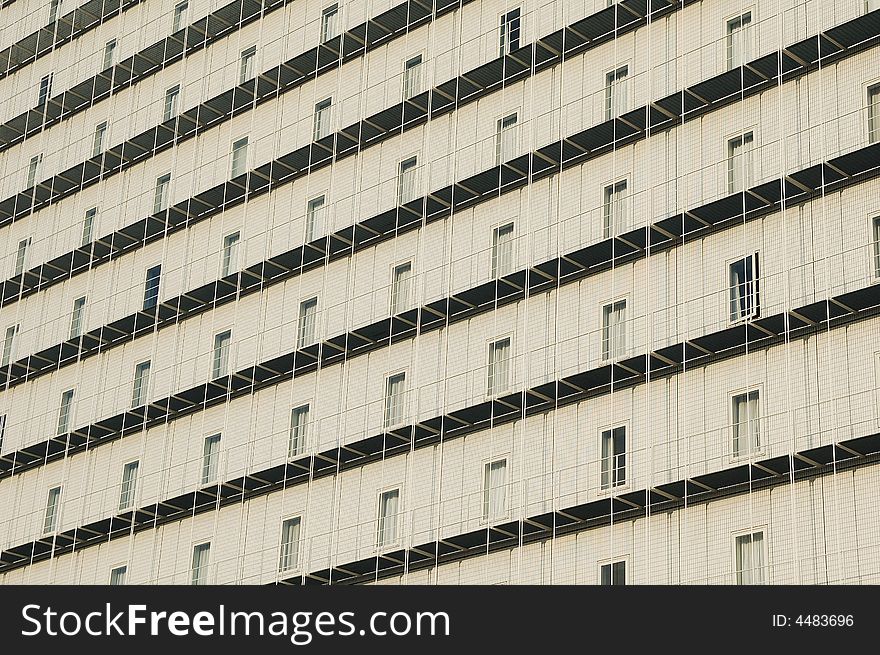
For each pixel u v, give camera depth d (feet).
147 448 300.20
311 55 305.73
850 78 232.94
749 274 233.35
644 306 242.99
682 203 245.04
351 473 267.59
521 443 248.73
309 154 297.53
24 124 359.66
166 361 305.32
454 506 252.42
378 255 280.51
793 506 217.56
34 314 336.08
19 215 351.25
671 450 232.12
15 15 379.76
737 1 250.37
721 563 221.66
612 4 266.36
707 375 232.12
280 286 293.43
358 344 276.00
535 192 263.90
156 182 326.44
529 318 255.91
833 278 224.53
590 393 243.81
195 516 286.05
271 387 285.43
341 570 260.42
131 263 322.34
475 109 278.26
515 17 280.92
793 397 222.48
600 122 260.21
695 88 245.86
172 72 335.06
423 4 293.43
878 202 223.71
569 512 237.04
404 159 284.82
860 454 213.66
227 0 329.93
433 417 260.42
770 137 238.48
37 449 316.40
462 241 270.05
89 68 354.54
